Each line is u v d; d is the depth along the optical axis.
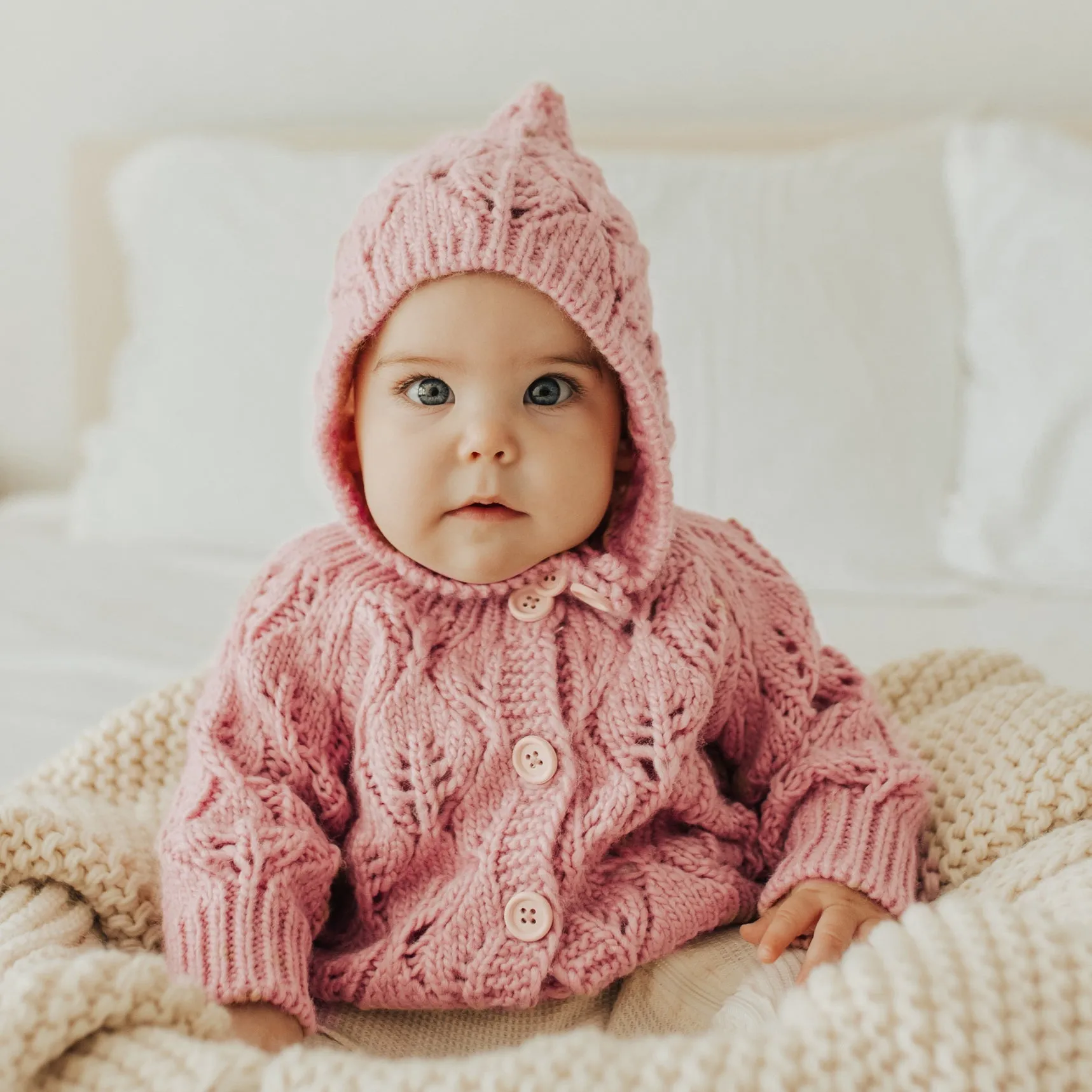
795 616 1.03
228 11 2.32
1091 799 0.91
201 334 1.95
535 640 0.93
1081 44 2.13
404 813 0.88
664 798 0.89
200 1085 0.59
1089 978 0.60
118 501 1.96
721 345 1.78
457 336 0.87
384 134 2.28
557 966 0.84
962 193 1.90
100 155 2.34
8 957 0.74
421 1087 0.58
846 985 0.61
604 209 0.94
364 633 0.92
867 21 2.18
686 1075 0.57
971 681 1.15
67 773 1.02
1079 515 1.68
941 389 1.81
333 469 0.96
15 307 2.50
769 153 2.17
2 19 2.36
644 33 2.24
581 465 0.91
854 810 0.92
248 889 0.81
